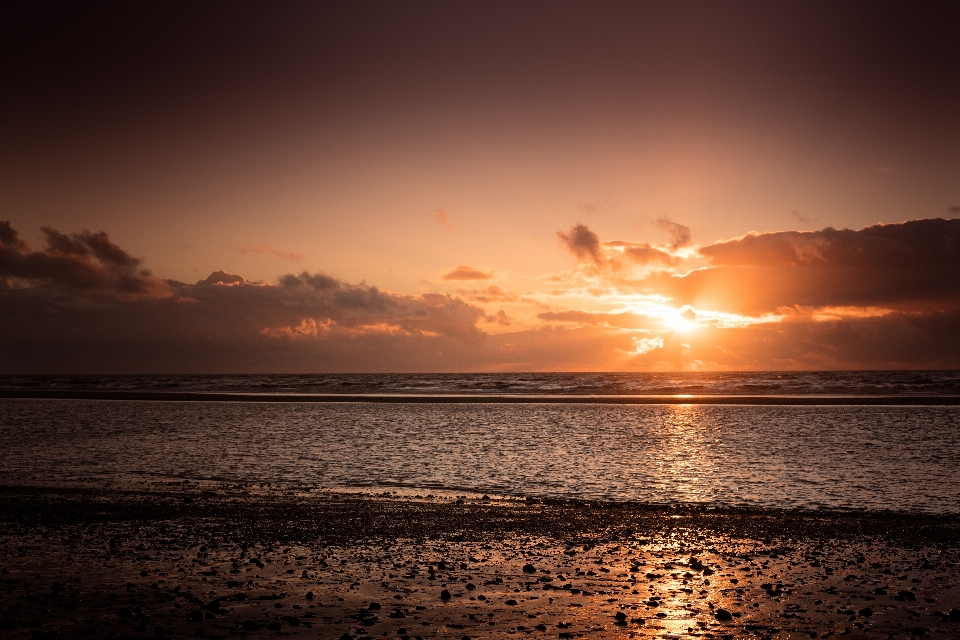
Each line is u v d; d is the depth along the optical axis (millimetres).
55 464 28562
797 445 34656
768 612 9914
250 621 9203
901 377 123312
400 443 36531
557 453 32469
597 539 15562
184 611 9688
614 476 25969
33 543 14477
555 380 141750
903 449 32625
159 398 78625
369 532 16141
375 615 9625
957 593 11008
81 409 61500
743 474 26234
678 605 10273
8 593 10523
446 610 9953
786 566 12969
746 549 14523
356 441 37375
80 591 10695
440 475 26281
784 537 15828
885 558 13672
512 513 18828
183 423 47781
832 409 58438
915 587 11398
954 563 13219
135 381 150375
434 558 13555
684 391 94062
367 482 24672
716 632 9016
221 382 142750
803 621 9492
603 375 189625
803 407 60906
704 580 11852
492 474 26500
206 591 10797
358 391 101312
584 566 12930
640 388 104562
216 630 8875
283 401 73875
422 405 67750
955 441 35562
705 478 25391
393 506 19844
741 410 58656
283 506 19688
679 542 15258
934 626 9273
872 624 9359
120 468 27688
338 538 15414
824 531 16531
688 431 42281
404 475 26250
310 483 24406
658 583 11625
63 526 16438
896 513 19031
